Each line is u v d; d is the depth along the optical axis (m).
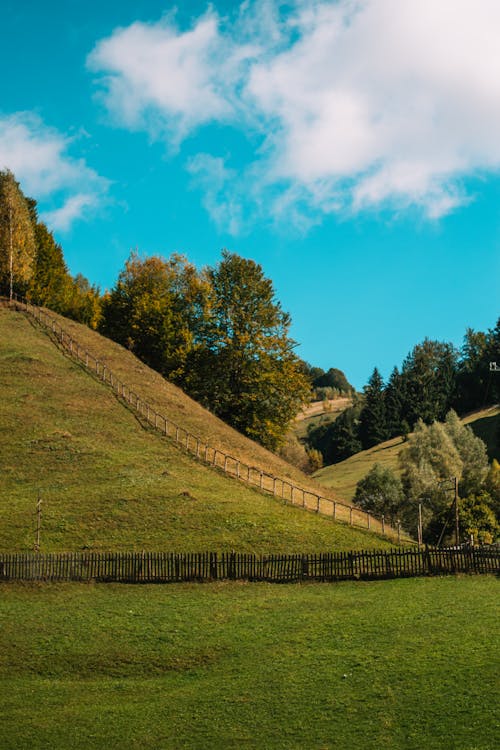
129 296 116.50
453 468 100.62
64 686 30.95
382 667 30.34
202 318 113.12
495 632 32.97
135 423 76.00
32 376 82.69
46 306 119.31
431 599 39.03
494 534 82.25
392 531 57.72
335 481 145.12
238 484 64.06
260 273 107.56
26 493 57.53
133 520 53.00
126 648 34.56
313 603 39.91
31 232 114.44
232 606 39.91
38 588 42.94
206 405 102.00
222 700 28.70
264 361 101.69
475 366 198.50
